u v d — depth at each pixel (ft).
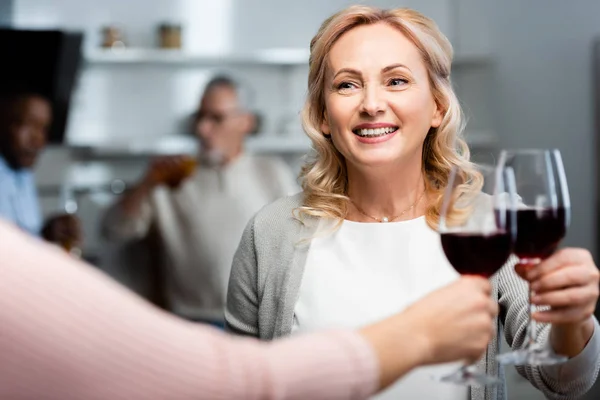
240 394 3.14
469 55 19.84
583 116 18.67
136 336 3.05
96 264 17.03
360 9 5.83
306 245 5.98
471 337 3.72
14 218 14.64
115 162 19.76
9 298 2.92
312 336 3.43
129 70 19.90
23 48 15.51
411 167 5.93
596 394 15.15
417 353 3.53
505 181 4.42
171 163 15.11
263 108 20.25
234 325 6.38
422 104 5.70
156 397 3.04
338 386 3.29
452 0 20.84
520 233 4.50
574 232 18.70
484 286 3.90
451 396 5.52
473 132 19.90
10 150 14.69
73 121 19.62
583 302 4.44
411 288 5.72
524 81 19.67
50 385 2.94
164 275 15.30
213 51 20.25
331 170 6.21
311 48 6.10
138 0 19.84
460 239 4.32
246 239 6.31
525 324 5.32
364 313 5.69
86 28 19.62
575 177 18.80
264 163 15.52
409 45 5.74
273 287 6.03
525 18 19.61
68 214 14.28
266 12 20.49
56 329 2.94
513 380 16.53
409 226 5.90
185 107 20.12
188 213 15.01
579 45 18.76
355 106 5.66
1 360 2.91
